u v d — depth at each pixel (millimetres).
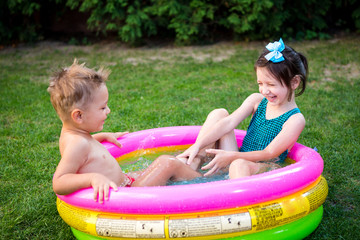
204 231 1806
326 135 3729
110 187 1901
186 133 3033
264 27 8930
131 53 9000
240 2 8516
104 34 10352
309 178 2031
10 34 10070
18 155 3502
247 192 1847
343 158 3201
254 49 8727
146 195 1828
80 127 2115
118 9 8984
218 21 9352
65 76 2055
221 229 1814
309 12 9445
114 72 7180
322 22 9367
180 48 9352
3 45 10172
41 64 7973
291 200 1958
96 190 1875
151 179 2201
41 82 6555
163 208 1805
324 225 2303
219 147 2689
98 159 2139
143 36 10305
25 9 9695
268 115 2602
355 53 7633
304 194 2021
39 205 2611
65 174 1972
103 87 2111
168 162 2256
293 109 2484
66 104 2023
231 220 1825
